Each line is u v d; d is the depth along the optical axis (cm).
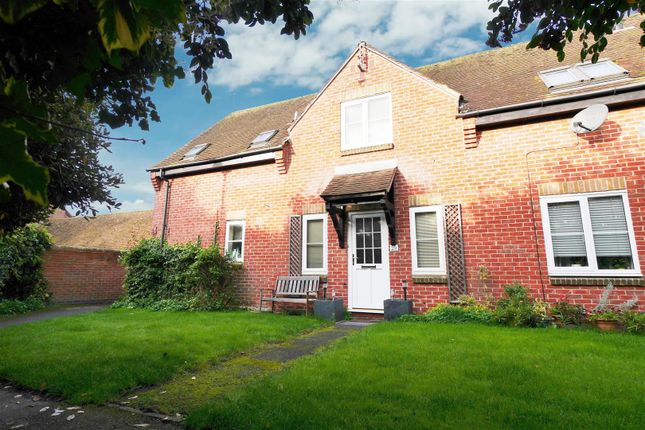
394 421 295
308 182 1052
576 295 736
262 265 1073
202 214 1208
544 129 814
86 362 466
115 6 86
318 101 1088
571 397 331
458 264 835
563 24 343
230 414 312
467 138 870
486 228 827
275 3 267
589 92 756
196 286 1064
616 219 735
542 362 436
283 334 661
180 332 650
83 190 451
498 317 700
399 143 954
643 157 726
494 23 363
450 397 338
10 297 1184
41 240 1266
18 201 304
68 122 370
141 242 1198
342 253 966
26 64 135
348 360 460
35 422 326
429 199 891
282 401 336
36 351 523
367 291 926
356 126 1030
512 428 280
